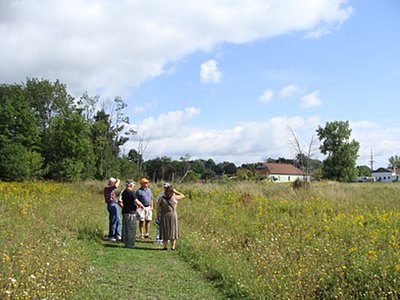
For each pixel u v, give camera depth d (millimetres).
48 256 8102
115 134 59906
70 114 56406
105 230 13875
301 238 10078
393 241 8469
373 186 27125
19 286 6188
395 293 5914
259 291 6887
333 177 66812
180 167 54156
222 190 25250
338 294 6312
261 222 12852
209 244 10695
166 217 11430
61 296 6473
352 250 7977
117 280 8156
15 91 66000
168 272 8914
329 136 67062
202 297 7270
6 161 46938
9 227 10516
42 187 25406
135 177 57125
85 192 28484
